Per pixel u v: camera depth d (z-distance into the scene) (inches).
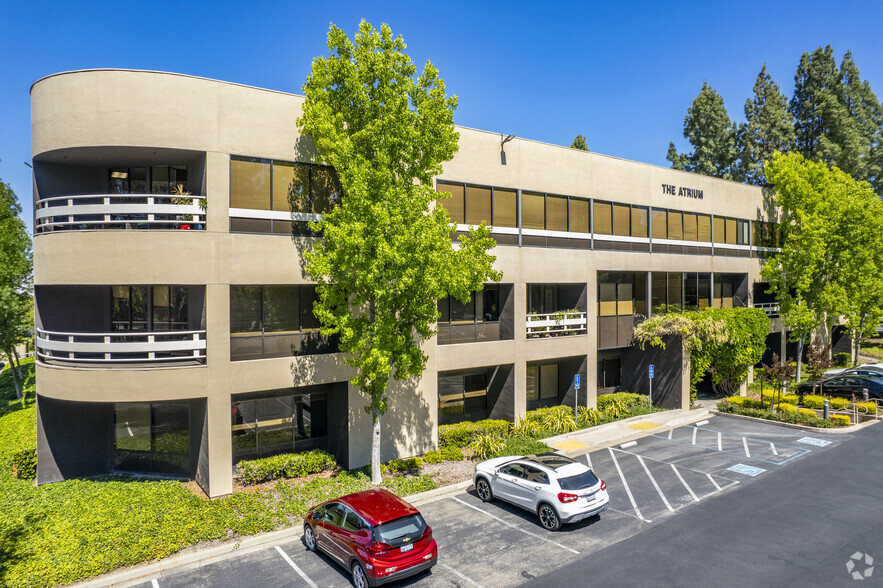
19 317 1224.2
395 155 629.9
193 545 504.7
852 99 2128.4
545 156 924.0
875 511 569.3
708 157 2314.2
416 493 636.1
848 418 930.1
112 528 530.9
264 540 522.0
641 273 1103.6
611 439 846.5
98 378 609.0
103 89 609.3
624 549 495.2
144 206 619.8
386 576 416.2
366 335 634.2
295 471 683.4
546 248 919.0
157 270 607.5
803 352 1568.7
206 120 625.3
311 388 755.4
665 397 1051.3
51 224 641.6
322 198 704.4
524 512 587.8
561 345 941.8
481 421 874.8
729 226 1264.8
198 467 665.6
